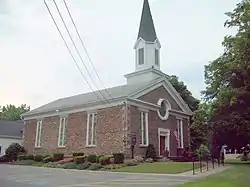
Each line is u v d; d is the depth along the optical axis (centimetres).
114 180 1374
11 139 4391
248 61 1295
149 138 2645
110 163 2267
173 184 1175
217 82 2456
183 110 3281
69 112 2997
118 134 2475
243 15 1298
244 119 2475
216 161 2645
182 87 4097
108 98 2644
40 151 3186
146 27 3225
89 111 2789
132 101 2558
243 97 1873
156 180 1355
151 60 3145
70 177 1527
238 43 1302
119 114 2522
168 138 2889
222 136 2891
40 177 1520
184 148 3058
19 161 3005
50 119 3206
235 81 1745
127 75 3259
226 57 2328
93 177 1523
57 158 2698
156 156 2600
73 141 2847
